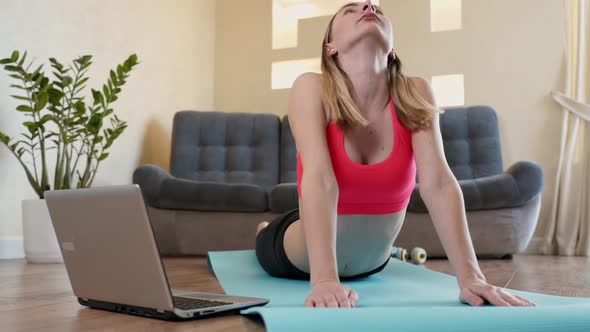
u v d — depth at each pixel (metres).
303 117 1.47
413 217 3.42
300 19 4.93
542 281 1.98
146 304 1.13
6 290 1.68
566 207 3.98
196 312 1.12
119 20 4.08
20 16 3.21
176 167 4.25
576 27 4.13
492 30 4.36
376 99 1.52
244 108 5.15
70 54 3.58
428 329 0.89
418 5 4.55
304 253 1.82
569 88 4.12
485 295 1.22
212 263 2.38
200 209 3.56
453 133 4.12
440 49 4.49
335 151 1.50
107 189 1.12
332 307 1.09
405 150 1.50
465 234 1.36
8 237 3.06
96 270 1.23
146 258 1.09
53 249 2.78
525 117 4.23
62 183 2.97
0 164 3.03
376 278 1.97
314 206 1.33
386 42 1.50
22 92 3.20
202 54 5.12
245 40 5.20
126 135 4.14
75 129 3.23
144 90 4.36
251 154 4.41
